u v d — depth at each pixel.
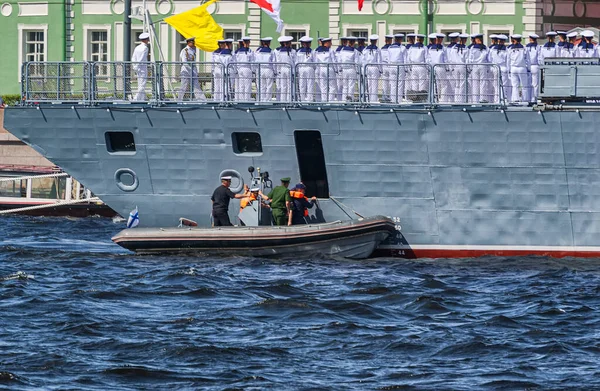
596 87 105.94
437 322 82.62
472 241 108.88
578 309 86.25
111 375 69.75
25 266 102.81
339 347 76.00
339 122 108.31
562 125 106.44
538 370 71.31
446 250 109.19
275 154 109.69
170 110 109.88
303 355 74.12
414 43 111.19
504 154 107.50
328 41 111.94
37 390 66.75
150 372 70.25
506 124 107.00
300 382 68.81
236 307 86.25
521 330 80.44
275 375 70.00
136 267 102.44
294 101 108.88
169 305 87.00
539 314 84.81
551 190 107.62
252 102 109.19
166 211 112.12
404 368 71.75
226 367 71.56
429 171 108.31
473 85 109.75
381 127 108.00
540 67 106.81
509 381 69.00
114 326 80.12
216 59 111.75
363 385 68.44
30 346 75.00
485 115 107.00
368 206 109.50
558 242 108.31
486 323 81.94
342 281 96.94
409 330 80.25
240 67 110.75
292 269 102.00
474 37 110.75
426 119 107.62
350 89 110.06
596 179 106.94
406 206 109.00
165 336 77.75
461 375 70.38
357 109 107.81
